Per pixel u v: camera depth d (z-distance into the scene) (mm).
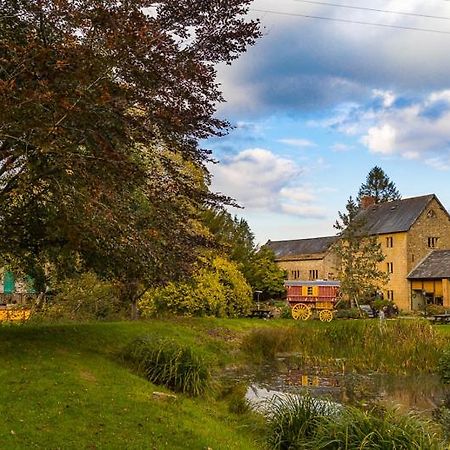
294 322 26516
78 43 8266
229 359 17422
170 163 10281
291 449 7930
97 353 11492
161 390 9984
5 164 9562
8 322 16656
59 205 8742
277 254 65375
